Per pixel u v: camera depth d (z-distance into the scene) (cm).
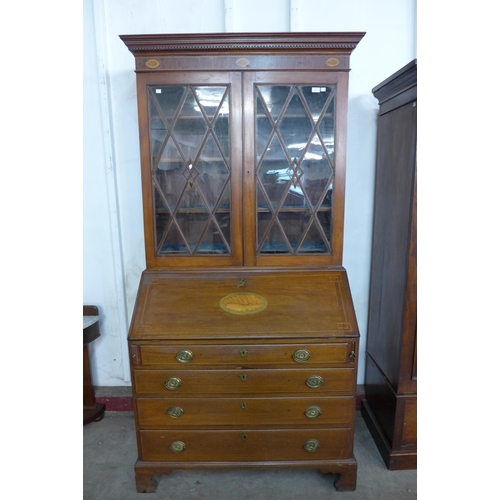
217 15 183
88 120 192
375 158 196
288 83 152
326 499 158
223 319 151
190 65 150
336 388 152
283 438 157
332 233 163
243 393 152
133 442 193
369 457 179
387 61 188
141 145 156
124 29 185
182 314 153
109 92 189
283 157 159
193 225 163
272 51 148
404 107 158
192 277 163
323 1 181
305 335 146
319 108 155
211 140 157
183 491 163
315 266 165
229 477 170
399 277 165
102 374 219
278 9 182
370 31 185
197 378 150
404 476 168
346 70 150
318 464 158
